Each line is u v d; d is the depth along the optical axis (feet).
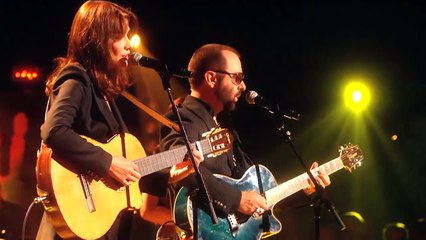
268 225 16.46
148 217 16.84
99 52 13.61
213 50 17.17
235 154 17.10
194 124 15.89
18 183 23.99
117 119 13.93
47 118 12.51
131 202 13.60
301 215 30.04
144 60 14.17
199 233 15.20
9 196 23.52
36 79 27.12
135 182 13.83
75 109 12.81
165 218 16.78
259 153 32.30
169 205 16.90
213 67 16.94
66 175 12.62
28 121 26.37
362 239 25.29
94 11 13.79
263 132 32.24
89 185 12.89
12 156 25.53
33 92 26.94
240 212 15.97
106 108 13.60
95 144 13.30
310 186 17.80
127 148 13.88
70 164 12.69
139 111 28.35
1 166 25.44
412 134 33.91
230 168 16.67
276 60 33.42
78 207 12.66
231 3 32.76
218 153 15.52
